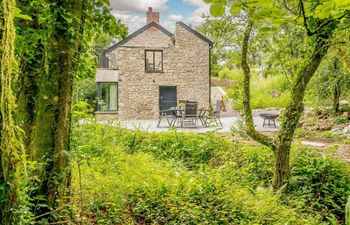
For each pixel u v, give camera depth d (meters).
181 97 19.08
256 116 17.09
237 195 4.15
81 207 2.84
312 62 4.59
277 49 5.95
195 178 4.48
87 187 3.47
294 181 4.99
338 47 4.31
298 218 3.97
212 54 19.95
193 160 7.11
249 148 6.64
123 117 18.50
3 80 1.60
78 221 2.76
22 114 3.01
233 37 5.82
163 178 4.47
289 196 4.71
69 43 2.60
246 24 5.16
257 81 21.70
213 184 4.32
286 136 4.92
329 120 12.33
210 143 7.41
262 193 4.49
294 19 1.93
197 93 19.22
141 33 18.61
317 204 4.71
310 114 13.57
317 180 5.24
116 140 7.73
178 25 18.92
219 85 23.05
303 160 5.68
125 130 8.84
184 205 3.66
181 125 14.01
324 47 4.33
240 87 6.25
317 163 5.48
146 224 3.31
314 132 10.44
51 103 2.54
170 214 3.48
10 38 1.66
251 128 5.17
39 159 2.50
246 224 3.47
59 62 2.56
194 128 13.42
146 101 18.77
